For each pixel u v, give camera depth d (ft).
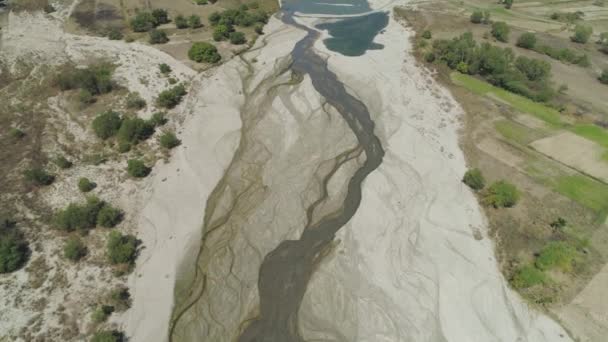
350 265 135.64
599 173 170.30
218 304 125.59
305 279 132.67
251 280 132.67
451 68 255.09
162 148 183.73
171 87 227.20
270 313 123.65
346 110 214.48
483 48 253.65
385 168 175.73
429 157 181.98
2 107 198.90
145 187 163.63
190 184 166.71
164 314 121.80
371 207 156.46
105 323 116.98
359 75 243.40
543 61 231.50
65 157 174.29
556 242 138.00
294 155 182.80
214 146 186.91
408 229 147.33
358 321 120.26
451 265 134.82
